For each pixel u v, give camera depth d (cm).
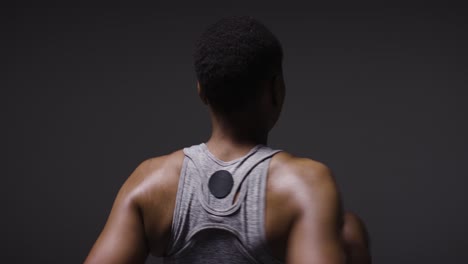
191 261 71
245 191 69
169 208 72
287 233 68
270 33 72
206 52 71
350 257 70
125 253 71
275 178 69
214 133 74
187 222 70
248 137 73
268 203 68
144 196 73
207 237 69
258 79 71
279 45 73
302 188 68
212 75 71
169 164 74
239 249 68
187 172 72
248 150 72
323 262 63
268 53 71
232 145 72
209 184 70
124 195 74
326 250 64
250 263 68
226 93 71
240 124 73
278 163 70
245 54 70
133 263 72
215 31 71
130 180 76
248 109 72
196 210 70
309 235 65
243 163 70
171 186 72
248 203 69
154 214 72
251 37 70
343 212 69
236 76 70
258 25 72
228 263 69
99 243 72
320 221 66
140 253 72
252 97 72
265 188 69
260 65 70
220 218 69
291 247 66
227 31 71
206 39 72
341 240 66
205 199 70
